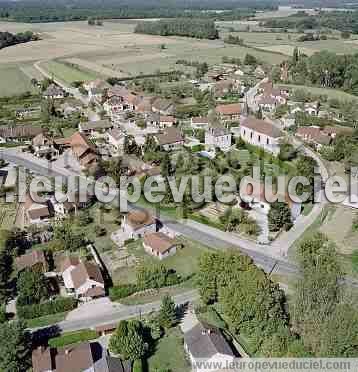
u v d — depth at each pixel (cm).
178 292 11181
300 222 14075
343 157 18425
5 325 9031
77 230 13650
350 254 12400
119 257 12519
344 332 8575
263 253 12550
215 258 10662
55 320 10244
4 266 11600
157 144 18888
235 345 9456
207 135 19588
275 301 9656
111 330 9762
